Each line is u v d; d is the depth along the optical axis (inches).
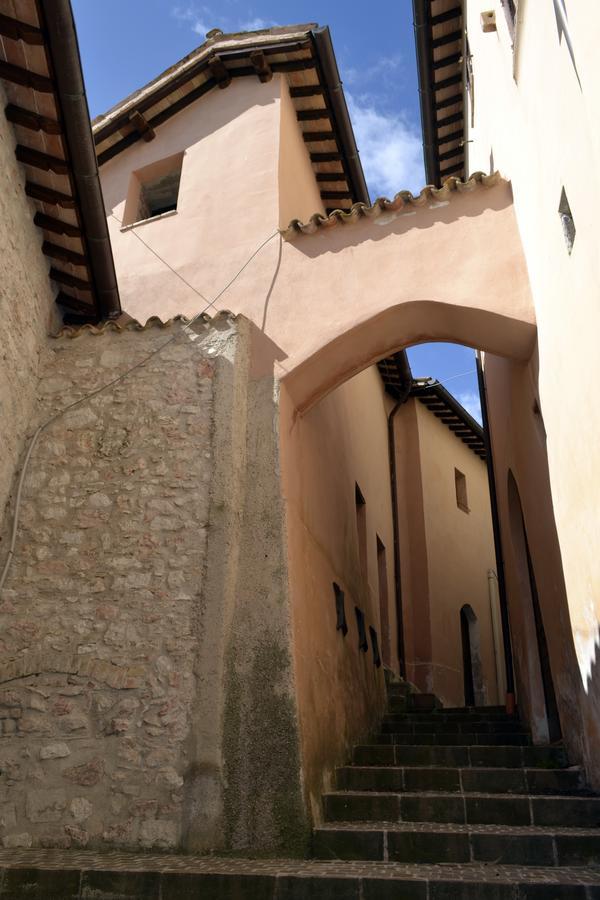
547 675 292.4
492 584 631.2
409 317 236.7
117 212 325.1
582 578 186.4
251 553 208.5
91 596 204.4
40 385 237.3
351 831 171.9
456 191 241.3
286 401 236.4
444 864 162.6
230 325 238.7
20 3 200.7
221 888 146.7
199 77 333.4
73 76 211.8
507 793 205.0
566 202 168.9
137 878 149.4
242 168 299.9
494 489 381.1
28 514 217.2
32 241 241.8
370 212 248.2
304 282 248.1
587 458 169.8
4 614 204.4
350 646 286.7
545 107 178.4
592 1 129.1
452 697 515.2
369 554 411.8
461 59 352.2
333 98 332.2
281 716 186.7
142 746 185.9
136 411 229.1
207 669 191.5
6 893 150.3
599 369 152.0
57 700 193.5
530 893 137.0
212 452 218.5
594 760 194.2
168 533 209.5
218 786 179.6
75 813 181.6
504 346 233.6
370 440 458.9
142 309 269.3
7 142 225.1
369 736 290.5
